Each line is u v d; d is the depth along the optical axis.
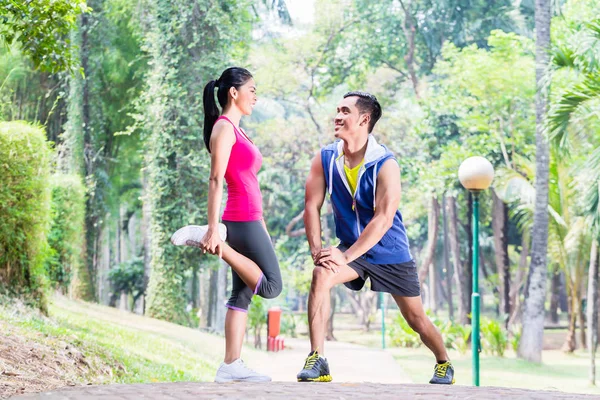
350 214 5.48
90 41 24.17
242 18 24.66
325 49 38.62
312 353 5.31
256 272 5.52
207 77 22.33
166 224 22.48
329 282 5.30
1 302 10.36
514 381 19.73
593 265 23.44
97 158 24.23
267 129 41.12
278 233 43.88
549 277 46.72
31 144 10.86
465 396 4.30
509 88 31.30
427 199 40.00
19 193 10.83
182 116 22.47
